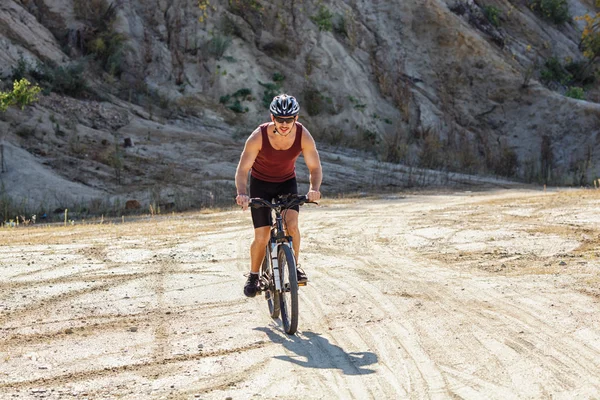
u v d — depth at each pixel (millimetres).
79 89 23641
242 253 9273
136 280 7562
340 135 28172
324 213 14164
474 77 33844
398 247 9727
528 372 4547
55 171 18891
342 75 30938
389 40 34062
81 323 5922
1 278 7609
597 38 38719
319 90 30047
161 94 26562
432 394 4195
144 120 23766
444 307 6273
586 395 4129
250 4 31125
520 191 20781
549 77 37062
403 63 33500
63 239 10602
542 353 4922
